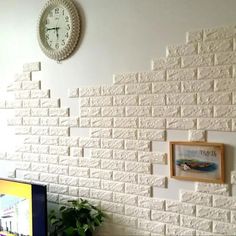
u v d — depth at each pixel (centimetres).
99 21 204
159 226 186
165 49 182
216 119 169
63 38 215
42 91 230
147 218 190
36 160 235
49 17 221
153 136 187
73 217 198
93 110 209
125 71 196
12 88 245
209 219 171
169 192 183
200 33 171
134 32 192
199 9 172
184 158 178
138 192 193
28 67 236
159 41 184
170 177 182
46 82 229
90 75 209
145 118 190
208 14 169
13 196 209
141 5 189
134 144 194
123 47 196
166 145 184
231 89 165
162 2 182
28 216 202
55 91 225
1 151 252
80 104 214
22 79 239
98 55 205
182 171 178
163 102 183
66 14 213
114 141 201
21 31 238
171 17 180
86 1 208
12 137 247
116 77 199
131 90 194
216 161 169
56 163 226
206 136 172
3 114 250
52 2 217
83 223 194
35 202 200
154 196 188
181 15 177
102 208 206
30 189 202
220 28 166
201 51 172
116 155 201
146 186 190
